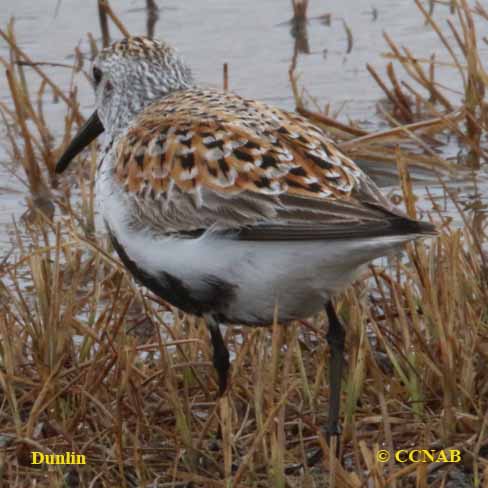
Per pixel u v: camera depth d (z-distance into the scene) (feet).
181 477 31.45
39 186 53.42
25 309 38.45
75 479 32.30
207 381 36.81
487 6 67.92
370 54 65.36
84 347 36.96
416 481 29.71
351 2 72.02
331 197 30.53
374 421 32.99
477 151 53.57
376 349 37.86
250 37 67.62
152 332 40.70
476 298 38.37
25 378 35.47
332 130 55.67
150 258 32.96
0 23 67.97
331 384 33.32
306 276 30.86
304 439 33.14
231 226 31.22
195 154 32.12
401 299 38.40
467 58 56.54
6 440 33.60
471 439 31.48
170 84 37.40
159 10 70.54
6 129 58.75
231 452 31.30
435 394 34.63
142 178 32.91
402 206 50.24
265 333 36.91
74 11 70.03
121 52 37.47
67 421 33.58
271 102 60.23
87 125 40.70
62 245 40.75
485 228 48.08
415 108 59.93
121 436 32.01
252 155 31.53
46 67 63.31
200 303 32.71
